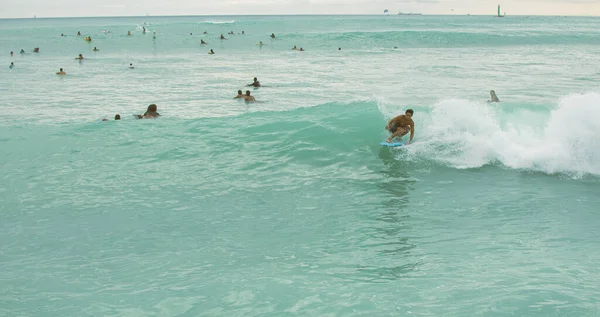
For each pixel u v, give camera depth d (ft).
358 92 70.90
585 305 13.98
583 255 18.70
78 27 322.75
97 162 34.76
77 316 14.71
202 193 28.78
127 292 16.42
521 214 24.53
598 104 33.86
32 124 48.16
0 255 20.26
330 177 31.65
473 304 14.33
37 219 24.58
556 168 32.04
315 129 41.09
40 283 17.40
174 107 60.90
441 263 18.29
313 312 14.39
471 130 38.19
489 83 76.74
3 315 14.87
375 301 14.96
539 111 41.06
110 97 69.72
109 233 22.76
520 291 15.16
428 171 32.48
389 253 19.70
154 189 29.45
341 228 23.12
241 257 19.74
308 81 85.05
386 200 27.25
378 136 39.40
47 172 32.53
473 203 26.43
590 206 25.57
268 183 30.58
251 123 44.24
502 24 354.74
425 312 13.94
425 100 60.08
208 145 38.63
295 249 20.56
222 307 15.02
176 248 20.90
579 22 426.92
